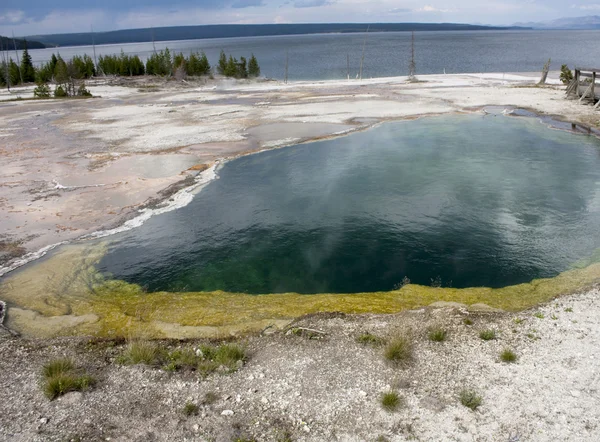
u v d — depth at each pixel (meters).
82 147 23.73
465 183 16.81
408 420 5.85
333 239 12.96
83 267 11.41
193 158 21.05
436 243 12.42
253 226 13.94
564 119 26.77
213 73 72.25
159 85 60.81
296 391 6.51
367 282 10.67
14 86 66.31
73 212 14.98
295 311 8.98
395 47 146.12
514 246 11.92
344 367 7.00
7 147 24.27
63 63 57.75
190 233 13.46
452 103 33.72
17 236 13.16
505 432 5.57
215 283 10.78
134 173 19.02
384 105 33.88
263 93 46.72
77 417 6.15
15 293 10.06
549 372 6.58
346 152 21.59
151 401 6.44
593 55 94.81
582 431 5.51
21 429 5.95
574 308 8.30
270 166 19.83
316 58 109.38
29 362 7.52
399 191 16.36
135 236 13.24
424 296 9.52
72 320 8.91
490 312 8.45
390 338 7.60
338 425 5.84
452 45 149.62
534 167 18.38
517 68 72.69
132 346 7.59
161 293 10.11
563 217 13.50
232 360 7.28
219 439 5.70
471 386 6.42
